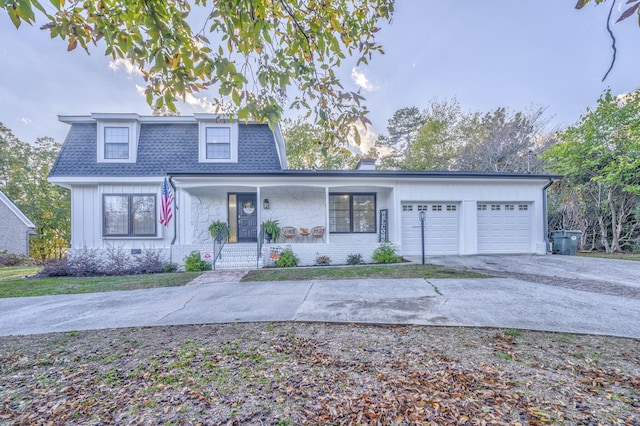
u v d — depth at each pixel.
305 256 9.37
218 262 9.27
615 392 2.30
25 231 16.55
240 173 9.32
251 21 2.24
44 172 20.56
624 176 10.35
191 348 3.26
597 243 11.92
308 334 3.59
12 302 5.33
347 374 2.63
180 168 10.65
